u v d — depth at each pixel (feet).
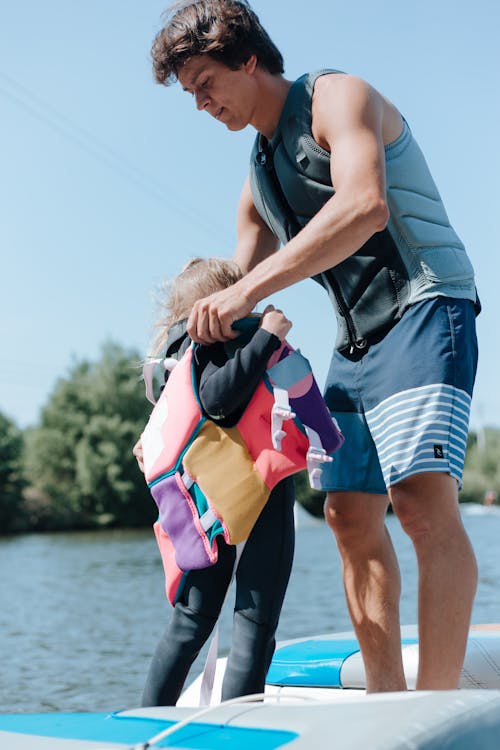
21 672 24.12
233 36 7.47
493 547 77.46
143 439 7.35
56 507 184.44
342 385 8.11
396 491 7.42
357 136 7.04
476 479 264.11
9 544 129.18
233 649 6.79
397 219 7.56
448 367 7.41
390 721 4.15
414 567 50.67
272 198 8.22
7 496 176.76
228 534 6.60
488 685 9.16
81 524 187.42
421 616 7.01
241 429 6.87
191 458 6.84
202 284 7.88
